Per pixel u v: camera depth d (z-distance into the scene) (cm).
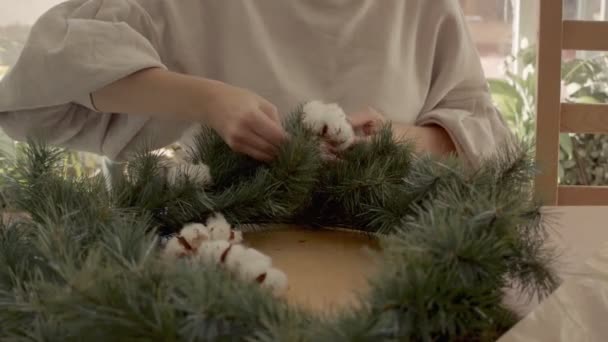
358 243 54
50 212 41
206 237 40
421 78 104
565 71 178
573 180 170
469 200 34
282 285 36
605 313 33
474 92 104
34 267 32
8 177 47
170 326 25
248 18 91
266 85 91
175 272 28
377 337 25
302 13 95
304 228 59
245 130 55
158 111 70
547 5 104
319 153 56
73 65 72
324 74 95
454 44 104
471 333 32
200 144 61
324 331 25
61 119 84
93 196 44
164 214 51
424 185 48
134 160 55
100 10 81
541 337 31
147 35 86
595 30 105
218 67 92
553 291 36
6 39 157
